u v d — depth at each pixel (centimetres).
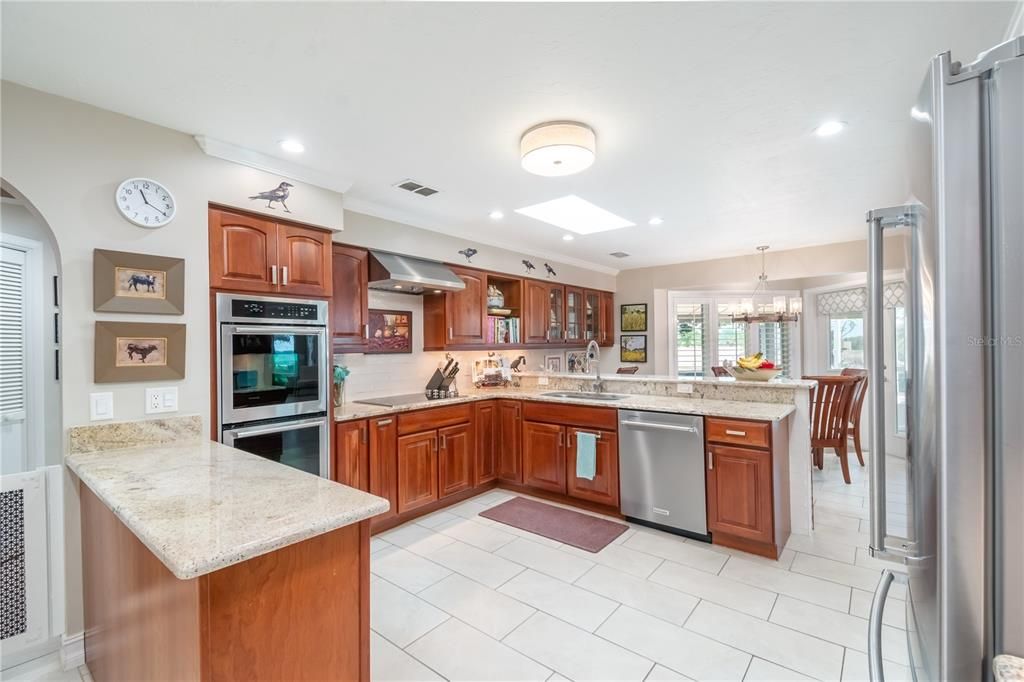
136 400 211
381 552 290
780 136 238
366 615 131
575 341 578
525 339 498
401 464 333
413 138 237
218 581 104
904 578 138
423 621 218
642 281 635
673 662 189
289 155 256
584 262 588
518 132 232
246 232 251
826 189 317
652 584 249
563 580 254
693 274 590
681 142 244
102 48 164
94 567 182
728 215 380
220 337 238
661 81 188
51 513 198
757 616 220
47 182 190
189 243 228
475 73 182
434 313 420
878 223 105
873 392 108
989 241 74
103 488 146
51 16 146
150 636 127
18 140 184
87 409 198
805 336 604
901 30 158
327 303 288
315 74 181
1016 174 71
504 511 359
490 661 191
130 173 211
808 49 168
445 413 367
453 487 371
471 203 347
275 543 108
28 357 306
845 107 209
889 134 235
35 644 193
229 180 243
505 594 241
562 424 370
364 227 346
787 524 308
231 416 240
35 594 194
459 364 462
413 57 171
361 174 286
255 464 177
